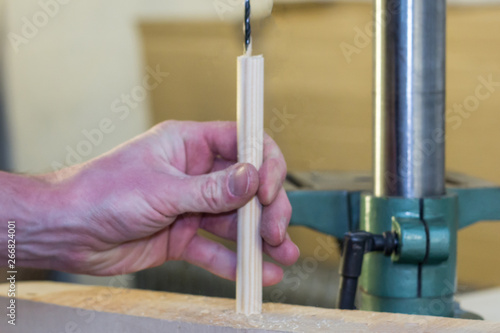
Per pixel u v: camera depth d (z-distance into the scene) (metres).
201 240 0.77
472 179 0.80
